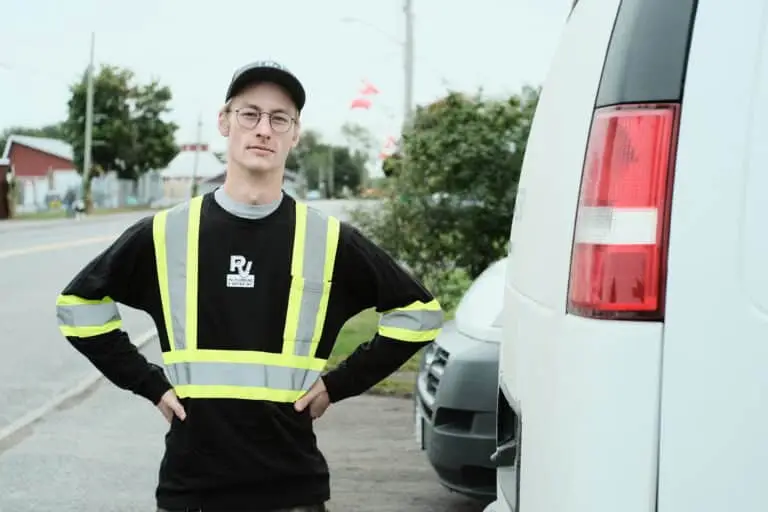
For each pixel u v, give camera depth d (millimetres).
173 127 70375
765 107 1830
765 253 1813
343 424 7242
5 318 12359
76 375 8906
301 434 2695
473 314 4484
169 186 84438
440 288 10820
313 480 2711
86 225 39594
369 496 5465
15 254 22875
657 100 1867
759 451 1810
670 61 1869
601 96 1945
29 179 54062
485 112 10398
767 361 1810
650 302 1845
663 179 1852
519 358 2420
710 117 1842
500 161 10312
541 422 2086
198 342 2643
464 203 10547
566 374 1938
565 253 2016
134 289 2752
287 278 2670
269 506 2662
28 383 8539
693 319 1828
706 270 1828
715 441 1819
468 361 4230
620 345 1848
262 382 2633
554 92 2383
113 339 2707
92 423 7172
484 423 4184
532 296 2289
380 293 2744
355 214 10930
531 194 2461
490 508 2902
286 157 2738
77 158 66812
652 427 1833
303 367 2680
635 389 1842
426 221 10609
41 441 6637
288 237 2689
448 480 4375
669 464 1828
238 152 2680
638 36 1898
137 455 6316
